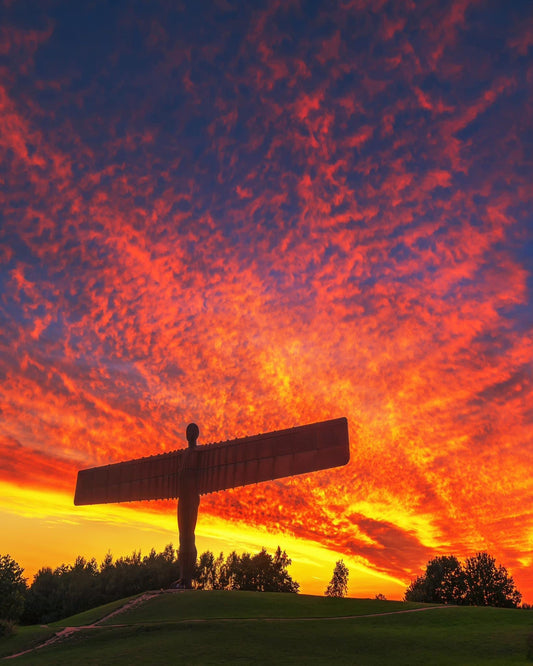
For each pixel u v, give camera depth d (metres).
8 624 43.56
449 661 30.86
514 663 29.67
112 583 74.94
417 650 33.00
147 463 53.47
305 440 44.47
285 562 84.81
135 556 82.44
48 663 33.09
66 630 41.34
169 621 40.00
